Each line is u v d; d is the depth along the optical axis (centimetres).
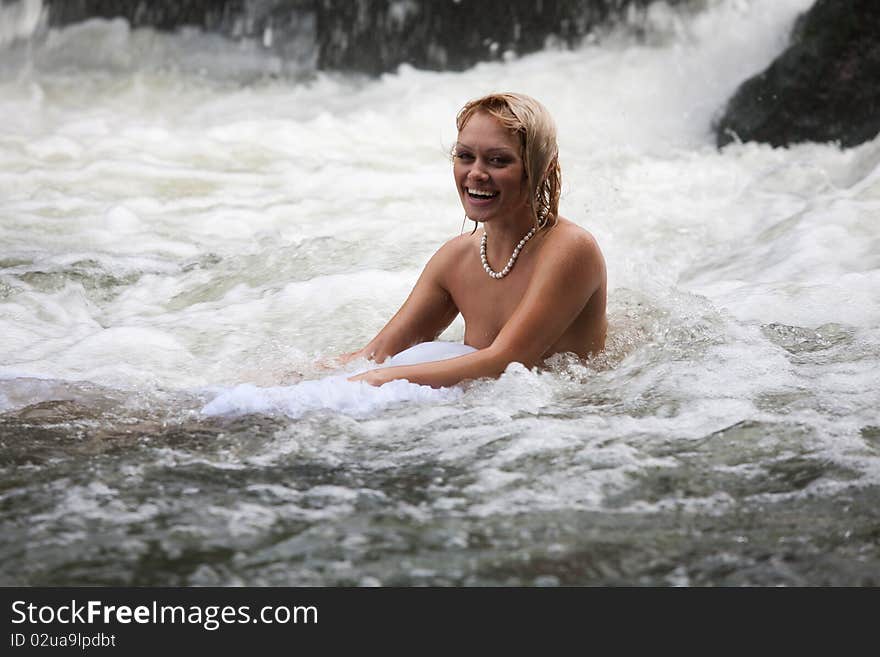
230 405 650
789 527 489
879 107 1656
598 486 533
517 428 612
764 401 647
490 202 718
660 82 1933
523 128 705
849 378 689
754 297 893
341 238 1169
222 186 1450
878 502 512
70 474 557
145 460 576
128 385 721
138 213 1312
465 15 2422
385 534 488
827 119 1684
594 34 2292
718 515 502
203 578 452
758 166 1574
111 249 1153
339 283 958
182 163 1585
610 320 826
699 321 820
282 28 2562
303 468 564
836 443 579
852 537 479
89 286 1015
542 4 2352
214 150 1670
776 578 448
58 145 1634
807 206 1207
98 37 2552
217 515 507
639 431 603
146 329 857
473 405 661
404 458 575
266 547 475
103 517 505
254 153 1664
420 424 625
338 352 820
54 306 947
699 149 1723
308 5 2542
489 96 715
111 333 845
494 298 752
